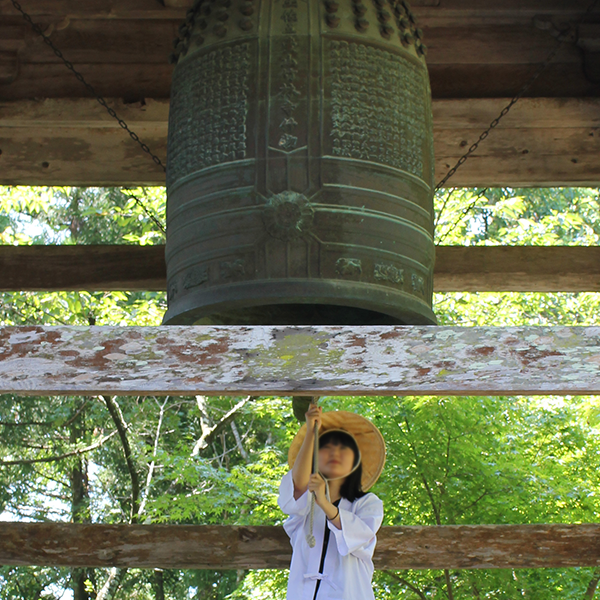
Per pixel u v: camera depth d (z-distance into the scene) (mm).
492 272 5750
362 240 3279
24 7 5664
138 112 5691
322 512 3381
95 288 5684
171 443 15414
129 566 5367
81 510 15172
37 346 2432
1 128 5875
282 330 2449
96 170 5840
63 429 15641
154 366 2422
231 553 5352
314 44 3531
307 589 3223
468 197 11672
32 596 14859
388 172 3420
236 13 3723
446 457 7293
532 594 7074
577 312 13180
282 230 3197
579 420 8984
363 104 3486
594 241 14172
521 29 5781
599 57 5754
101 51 5836
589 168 5723
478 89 5836
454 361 2410
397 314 3350
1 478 14953
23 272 5695
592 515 7398
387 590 7504
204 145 3471
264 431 16234
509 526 5480
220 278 3264
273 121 3379
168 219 3605
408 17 3914
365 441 3691
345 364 2412
